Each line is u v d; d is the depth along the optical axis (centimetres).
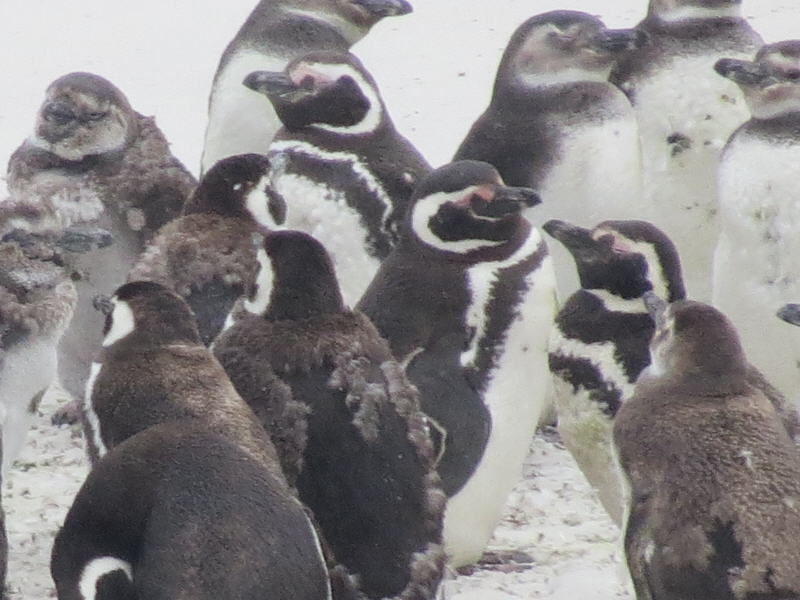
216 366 1409
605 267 1734
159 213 2122
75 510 1233
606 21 3925
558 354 1736
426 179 1758
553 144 2130
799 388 2044
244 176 1805
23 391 1739
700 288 2303
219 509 1208
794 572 1292
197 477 1225
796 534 1304
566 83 2153
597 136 2128
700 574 1314
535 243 1762
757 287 2022
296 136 2062
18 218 1772
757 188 2006
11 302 1730
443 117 3366
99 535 1221
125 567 1220
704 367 1417
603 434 1728
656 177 2278
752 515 1313
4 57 3809
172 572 1185
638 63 2291
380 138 2067
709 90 2262
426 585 1372
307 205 2022
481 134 2172
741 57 2281
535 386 1742
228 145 2388
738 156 2031
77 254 2058
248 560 1188
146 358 1406
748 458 1344
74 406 2094
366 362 1431
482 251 1736
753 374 1566
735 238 2034
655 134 2273
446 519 1681
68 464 1964
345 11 2420
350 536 1362
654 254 1741
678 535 1329
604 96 2152
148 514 1218
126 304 1436
